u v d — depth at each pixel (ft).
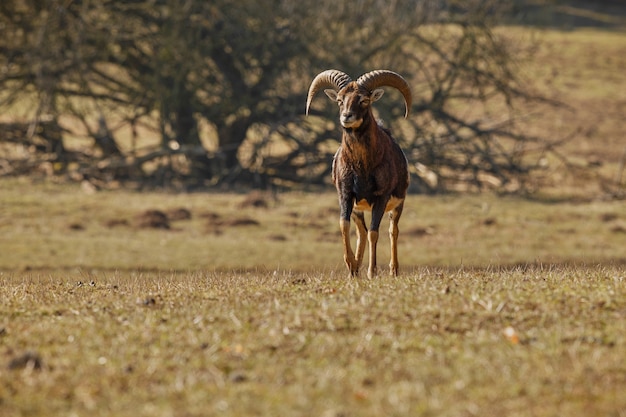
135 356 101.35
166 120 606.14
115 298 139.85
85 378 93.91
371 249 172.45
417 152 594.65
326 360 97.71
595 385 88.84
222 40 600.39
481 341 103.09
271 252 384.27
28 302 136.98
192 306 127.03
